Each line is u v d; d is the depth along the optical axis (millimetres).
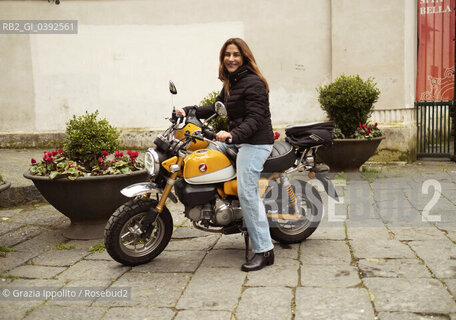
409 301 3035
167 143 3656
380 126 7875
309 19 8258
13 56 9039
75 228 4574
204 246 4246
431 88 8070
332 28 7980
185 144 3643
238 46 3582
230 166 3770
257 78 3570
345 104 6852
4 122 9180
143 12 8766
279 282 3406
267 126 3670
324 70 8305
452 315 2846
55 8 8906
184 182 3719
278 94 8508
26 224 5043
